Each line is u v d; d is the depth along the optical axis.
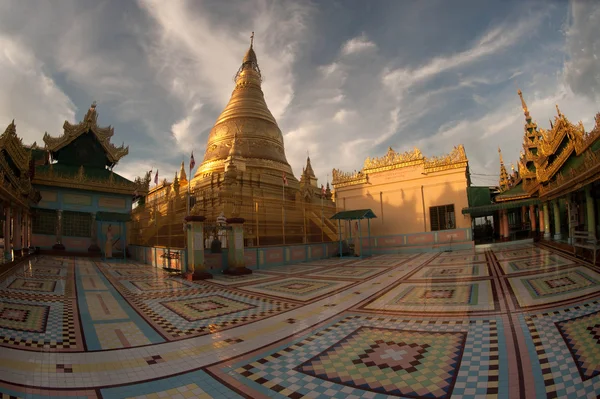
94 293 11.45
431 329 6.57
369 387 4.40
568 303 7.48
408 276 13.73
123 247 30.47
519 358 4.95
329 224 29.48
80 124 32.16
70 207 29.02
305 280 14.16
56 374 4.88
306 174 38.34
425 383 4.42
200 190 31.16
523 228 32.81
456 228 25.98
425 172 27.47
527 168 28.69
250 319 8.03
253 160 35.38
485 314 7.27
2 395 4.14
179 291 12.11
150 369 5.15
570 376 4.30
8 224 15.28
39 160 30.97
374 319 7.54
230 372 5.02
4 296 9.56
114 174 32.81
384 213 29.00
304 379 4.71
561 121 16.91
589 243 12.66
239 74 42.69
